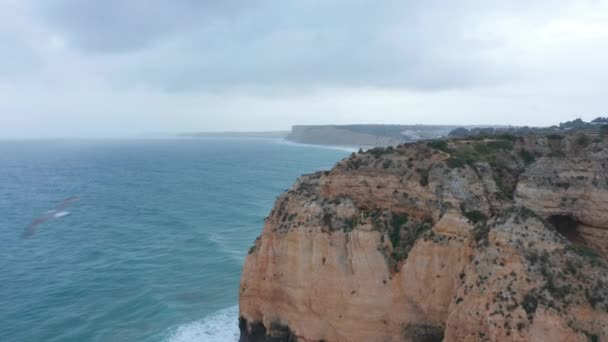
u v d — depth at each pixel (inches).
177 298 1852.9
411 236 1147.3
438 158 1216.2
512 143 1362.0
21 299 1852.9
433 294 1059.3
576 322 852.6
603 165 1173.7
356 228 1159.0
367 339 1133.7
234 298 1849.2
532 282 892.0
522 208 1000.2
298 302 1221.1
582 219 1161.4
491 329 877.2
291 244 1233.4
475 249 989.8
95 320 1672.0
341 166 1318.9
